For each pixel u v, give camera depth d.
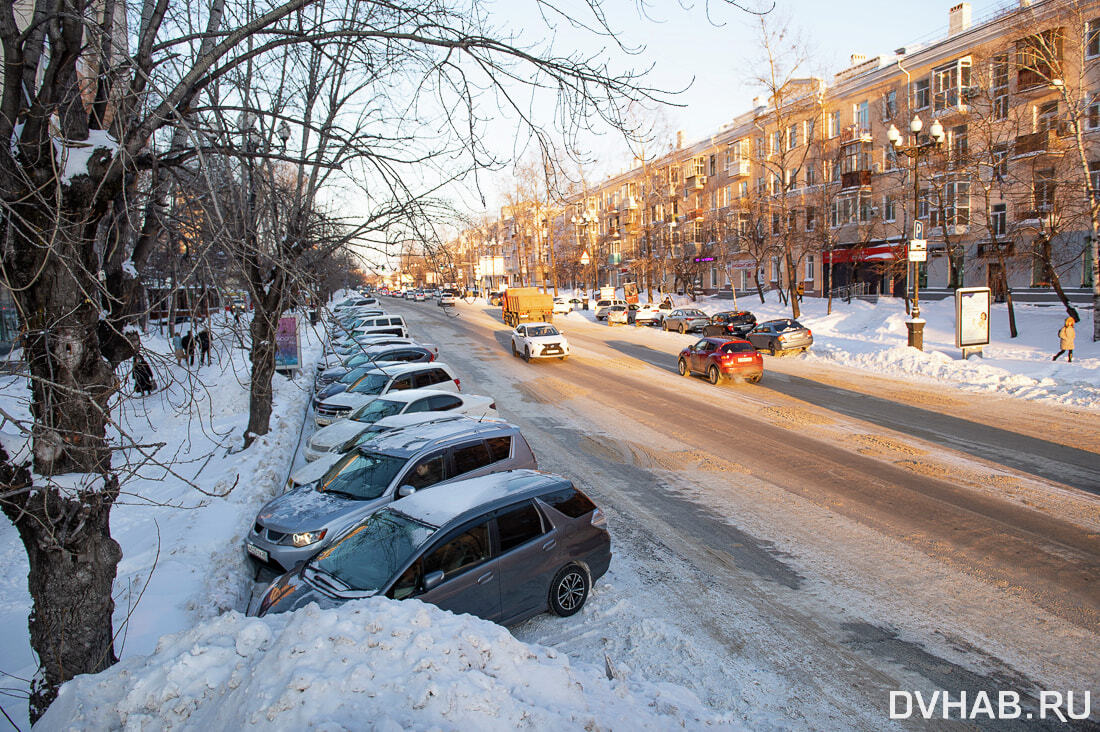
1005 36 25.19
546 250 69.25
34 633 3.89
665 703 4.45
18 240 3.65
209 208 4.26
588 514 6.52
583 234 61.31
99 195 3.81
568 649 5.58
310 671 3.52
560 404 16.61
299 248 6.02
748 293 50.59
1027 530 7.66
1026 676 4.96
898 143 22.02
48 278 3.69
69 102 3.89
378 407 11.53
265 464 10.45
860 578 6.64
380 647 3.79
